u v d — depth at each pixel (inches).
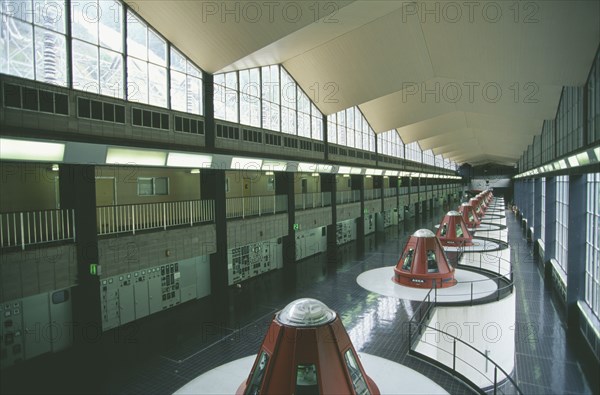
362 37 616.7
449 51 586.6
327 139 882.1
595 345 462.6
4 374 344.2
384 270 709.9
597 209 479.2
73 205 381.7
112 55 407.8
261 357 271.1
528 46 466.3
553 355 481.1
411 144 1600.6
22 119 325.1
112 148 391.9
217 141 547.8
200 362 362.0
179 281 528.7
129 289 462.3
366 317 464.8
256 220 655.1
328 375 245.0
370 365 341.1
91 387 320.5
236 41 460.4
